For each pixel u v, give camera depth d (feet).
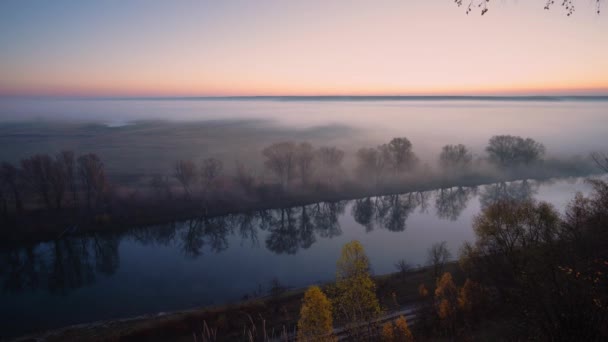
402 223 194.90
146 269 146.41
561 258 46.39
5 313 113.39
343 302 67.05
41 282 135.85
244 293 123.85
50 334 98.84
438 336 69.82
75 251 164.25
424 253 152.15
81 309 115.24
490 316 68.44
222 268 146.20
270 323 95.35
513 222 75.46
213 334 91.71
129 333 92.32
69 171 201.46
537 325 35.47
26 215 183.83
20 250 163.73
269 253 161.79
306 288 121.90
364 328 65.77
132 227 186.70
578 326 29.27
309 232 186.91
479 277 82.94
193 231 188.24
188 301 119.34
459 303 73.46
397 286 109.81
